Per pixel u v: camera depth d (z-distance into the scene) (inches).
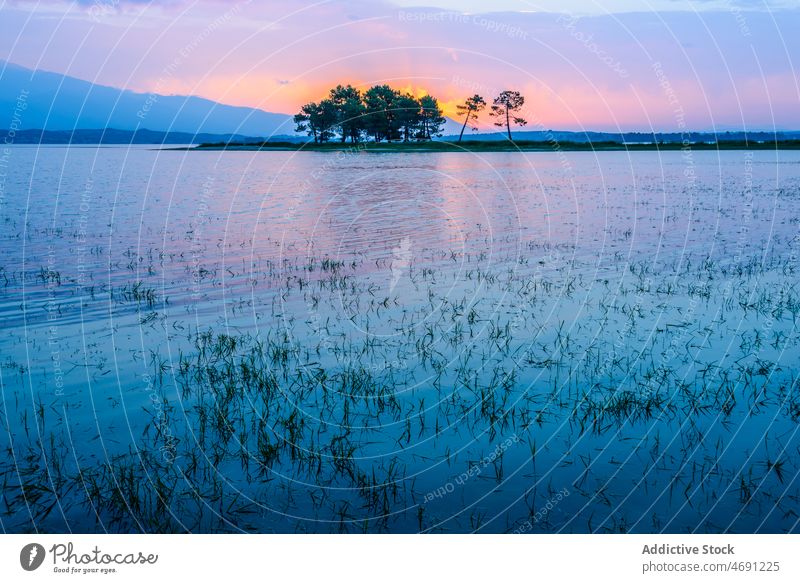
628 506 220.5
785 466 241.9
